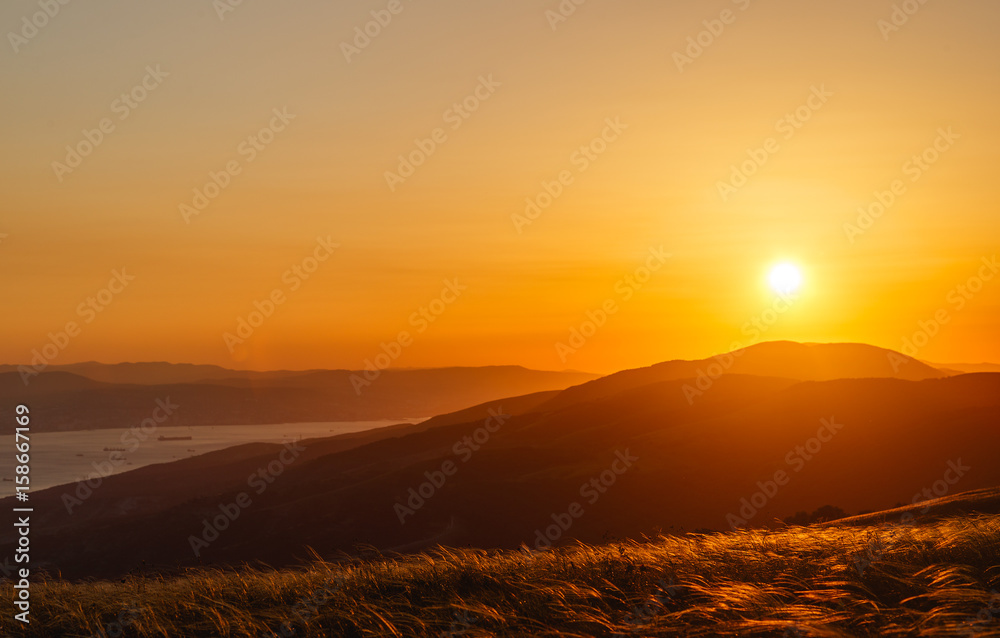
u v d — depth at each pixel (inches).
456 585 377.4
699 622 286.8
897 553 377.7
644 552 439.5
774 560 390.6
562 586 345.1
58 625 372.5
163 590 442.6
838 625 269.3
